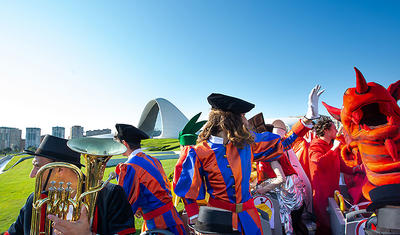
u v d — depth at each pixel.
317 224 3.21
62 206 1.13
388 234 1.61
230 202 1.74
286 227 2.99
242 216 1.72
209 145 1.87
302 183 3.41
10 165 19.98
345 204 3.16
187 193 1.79
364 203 3.05
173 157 16.73
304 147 3.85
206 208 1.79
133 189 2.21
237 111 1.85
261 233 1.79
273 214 2.88
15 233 1.45
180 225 2.36
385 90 1.79
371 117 1.87
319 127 3.39
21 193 7.72
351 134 2.03
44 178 1.46
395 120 1.74
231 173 1.77
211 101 1.92
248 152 1.91
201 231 1.75
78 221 1.10
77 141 1.08
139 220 4.30
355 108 1.87
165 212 2.28
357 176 3.36
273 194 2.97
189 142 2.63
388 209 1.65
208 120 1.95
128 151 2.54
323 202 3.13
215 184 1.79
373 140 1.80
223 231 1.67
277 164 2.78
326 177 3.16
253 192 2.80
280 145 2.21
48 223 1.13
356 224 2.44
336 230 2.79
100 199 1.34
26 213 1.41
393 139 1.72
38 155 1.45
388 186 1.67
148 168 2.32
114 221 1.32
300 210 3.30
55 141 1.48
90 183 1.10
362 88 1.82
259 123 3.15
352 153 2.76
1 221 5.07
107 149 1.11
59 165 1.12
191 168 1.83
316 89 2.48
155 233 2.02
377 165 1.78
